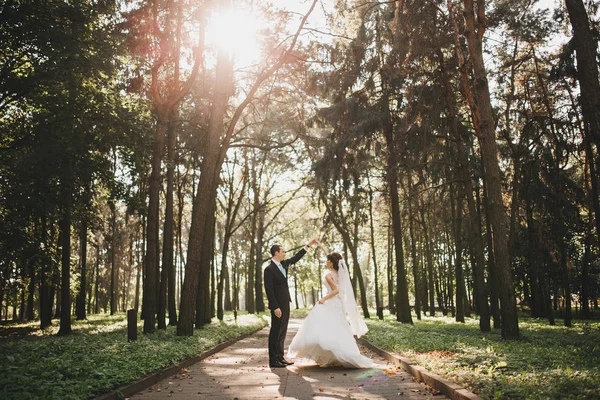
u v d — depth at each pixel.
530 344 13.27
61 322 22.08
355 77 24.83
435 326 23.77
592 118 11.13
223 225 55.03
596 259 34.03
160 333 19.22
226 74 18.92
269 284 10.48
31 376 7.02
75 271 28.44
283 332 10.52
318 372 9.45
